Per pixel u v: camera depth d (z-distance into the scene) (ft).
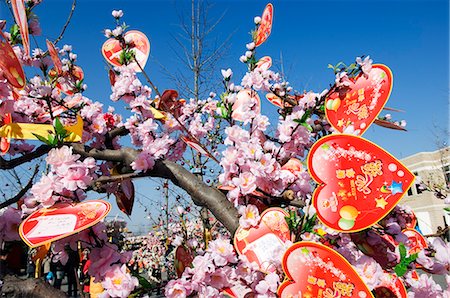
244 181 4.70
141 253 29.45
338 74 5.02
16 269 4.57
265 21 6.89
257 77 6.40
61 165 4.46
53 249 4.40
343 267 3.61
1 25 6.34
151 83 6.52
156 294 4.96
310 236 5.40
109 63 6.91
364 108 4.78
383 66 4.76
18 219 4.43
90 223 3.90
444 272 4.67
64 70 7.78
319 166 3.93
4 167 5.31
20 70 4.24
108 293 4.10
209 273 4.59
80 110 7.04
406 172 3.61
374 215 3.60
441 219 64.13
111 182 5.74
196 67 19.08
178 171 5.31
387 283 4.48
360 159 3.82
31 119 6.75
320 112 5.94
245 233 4.42
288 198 4.95
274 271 4.14
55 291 4.05
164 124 7.04
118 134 7.40
